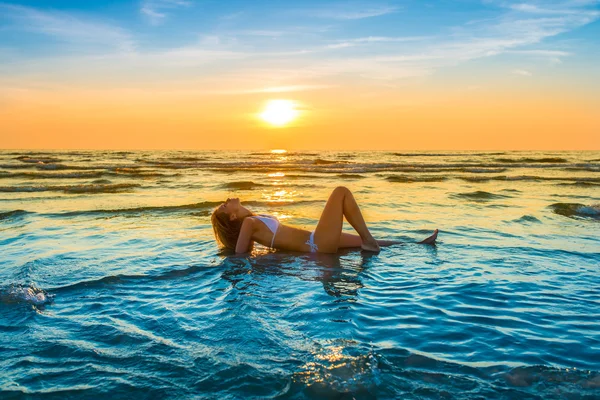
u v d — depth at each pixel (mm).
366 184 16625
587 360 2641
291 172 24797
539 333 3043
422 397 2240
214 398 2248
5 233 6934
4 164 29812
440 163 36344
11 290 3951
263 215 5977
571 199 11383
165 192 13531
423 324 3209
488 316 3377
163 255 5539
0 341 2945
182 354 2732
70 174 20859
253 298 3818
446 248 5887
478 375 2461
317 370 2504
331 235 5648
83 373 2510
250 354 2717
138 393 2303
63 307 3625
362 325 3186
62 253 5574
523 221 8031
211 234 6961
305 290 4074
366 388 2314
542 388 2328
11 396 2270
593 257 5309
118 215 8812
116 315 3428
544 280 4348
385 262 5176
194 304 3678
